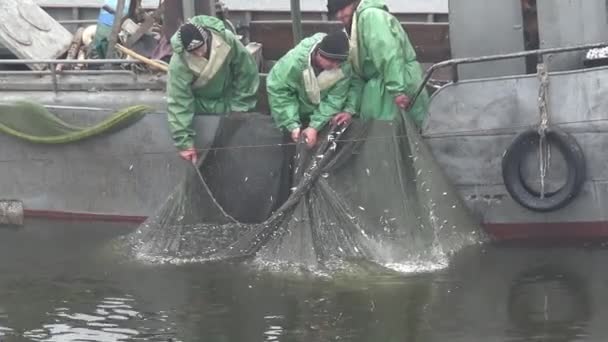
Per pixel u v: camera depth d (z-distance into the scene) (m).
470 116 11.51
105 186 12.70
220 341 8.59
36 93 12.70
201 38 11.42
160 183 12.51
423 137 11.70
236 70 12.08
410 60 11.56
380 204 11.14
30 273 10.62
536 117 11.27
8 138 12.84
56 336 8.75
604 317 8.97
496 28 12.01
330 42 11.16
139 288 10.10
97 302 9.67
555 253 11.05
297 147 11.41
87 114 12.53
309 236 10.89
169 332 8.81
